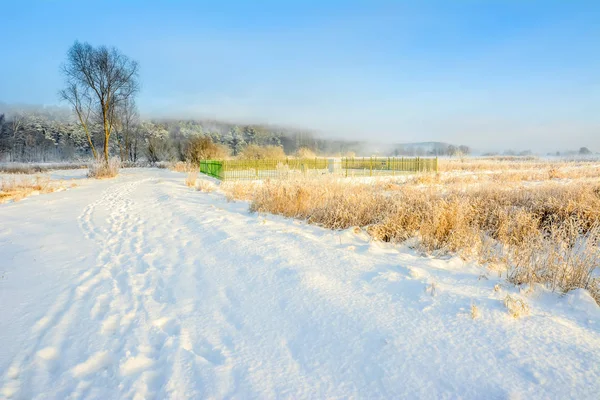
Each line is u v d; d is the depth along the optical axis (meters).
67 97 29.36
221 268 4.82
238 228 7.12
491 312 3.09
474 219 7.36
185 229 7.54
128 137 52.97
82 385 2.44
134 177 26.02
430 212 6.99
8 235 7.29
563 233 5.44
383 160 32.44
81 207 11.18
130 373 2.57
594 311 3.25
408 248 5.96
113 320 3.43
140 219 9.04
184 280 4.50
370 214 7.72
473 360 2.46
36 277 4.71
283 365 2.58
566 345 2.59
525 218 6.73
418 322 3.01
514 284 3.91
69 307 3.73
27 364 2.71
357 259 4.77
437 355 2.54
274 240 5.92
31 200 12.92
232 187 14.22
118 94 31.56
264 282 4.16
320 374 2.45
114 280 4.59
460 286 3.83
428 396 2.15
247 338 3.00
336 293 3.70
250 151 41.34
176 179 22.72
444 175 22.16
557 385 2.16
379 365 2.48
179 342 2.93
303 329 3.07
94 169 25.92
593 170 23.92
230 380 2.42
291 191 9.36
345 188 10.36
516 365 2.37
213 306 3.68
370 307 3.34
